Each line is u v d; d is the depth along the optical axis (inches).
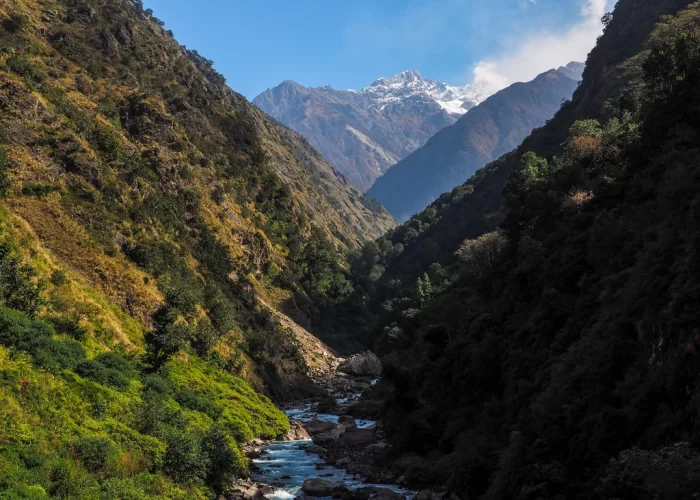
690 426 877.2
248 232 4832.7
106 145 3201.3
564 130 5531.5
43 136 2738.7
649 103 2135.8
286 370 3644.2
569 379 1232.8
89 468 1126.4
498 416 1601.9
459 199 7588.6
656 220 1519.4
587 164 2485.2
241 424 2068.2
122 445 1256.2
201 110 5812.0
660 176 1722.4
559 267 1872.5
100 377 1551.4
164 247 3009.4
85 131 3115.2
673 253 1216.8
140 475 1185.4
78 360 1573.6
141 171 3417.8
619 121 3144.7
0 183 2263.8
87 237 2502.5
